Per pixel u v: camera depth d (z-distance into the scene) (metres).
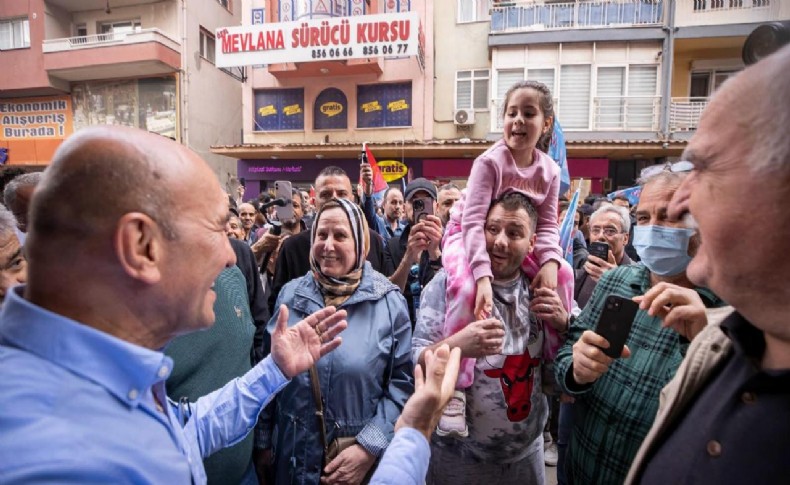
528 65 11.12
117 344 0.67
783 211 0.56
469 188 1.75
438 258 2.92
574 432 1.51
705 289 1.34
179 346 1.39
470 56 11.69
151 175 0.69
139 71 12.32
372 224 3.58
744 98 0.60
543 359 1.77
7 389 0.58
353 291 1.81
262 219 5.33
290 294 1.90
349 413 1.65
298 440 1.64
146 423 0.71
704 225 0.65
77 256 0.67
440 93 11.88
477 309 1.55
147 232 0.69
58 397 0.60
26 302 0.66
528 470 1.73
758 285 0.61
